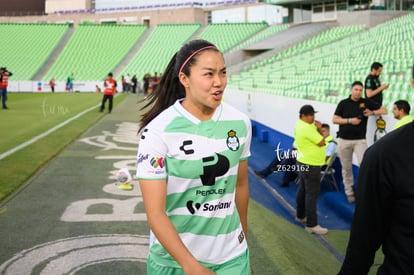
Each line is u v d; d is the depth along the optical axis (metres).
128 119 15.73
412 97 9.18
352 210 6.52
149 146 1.95
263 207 6.37
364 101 6.64
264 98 12.98
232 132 2.05
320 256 4.72
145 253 4.18
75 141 10.77
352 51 20.55
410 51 15.48
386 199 1.76
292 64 24.25
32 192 6.19
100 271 3.78
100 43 46.19
